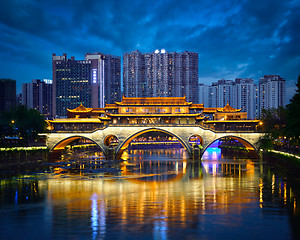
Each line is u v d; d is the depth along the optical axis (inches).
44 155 4101.9
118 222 1419.8
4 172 3122.5
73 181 2615.7
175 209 1641.2
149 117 4261.8
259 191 2124.8
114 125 4099.4
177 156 5241.1
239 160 4252.0
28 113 4183.1
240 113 5083.7
